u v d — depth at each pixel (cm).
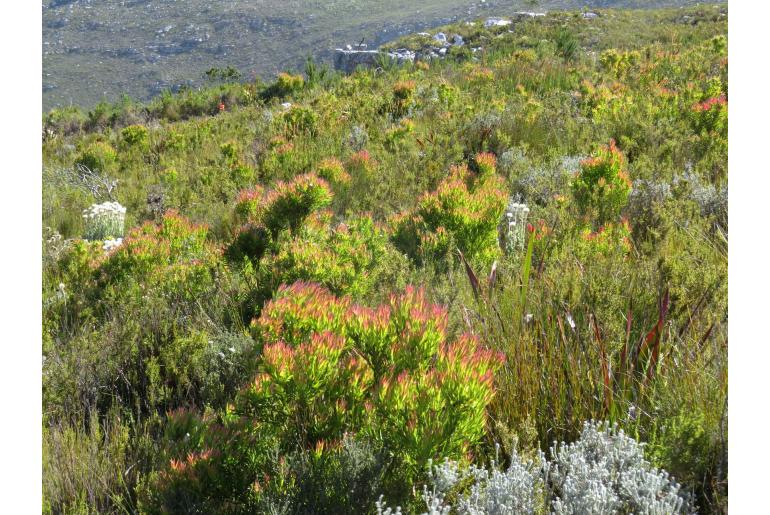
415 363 238
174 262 521
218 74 2792
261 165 934
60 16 11688
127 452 289
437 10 8625
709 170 634
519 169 703
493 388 244
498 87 1327
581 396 264
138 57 9838
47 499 256
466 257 460
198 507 214
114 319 421
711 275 324
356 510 207
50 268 581
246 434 238
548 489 219
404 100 1202
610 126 848
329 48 8519
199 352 354
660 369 272
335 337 238
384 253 451
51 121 2231
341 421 234
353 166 795
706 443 219
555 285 341
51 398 329
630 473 210
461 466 220
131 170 1136
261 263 448
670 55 1456
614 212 530
